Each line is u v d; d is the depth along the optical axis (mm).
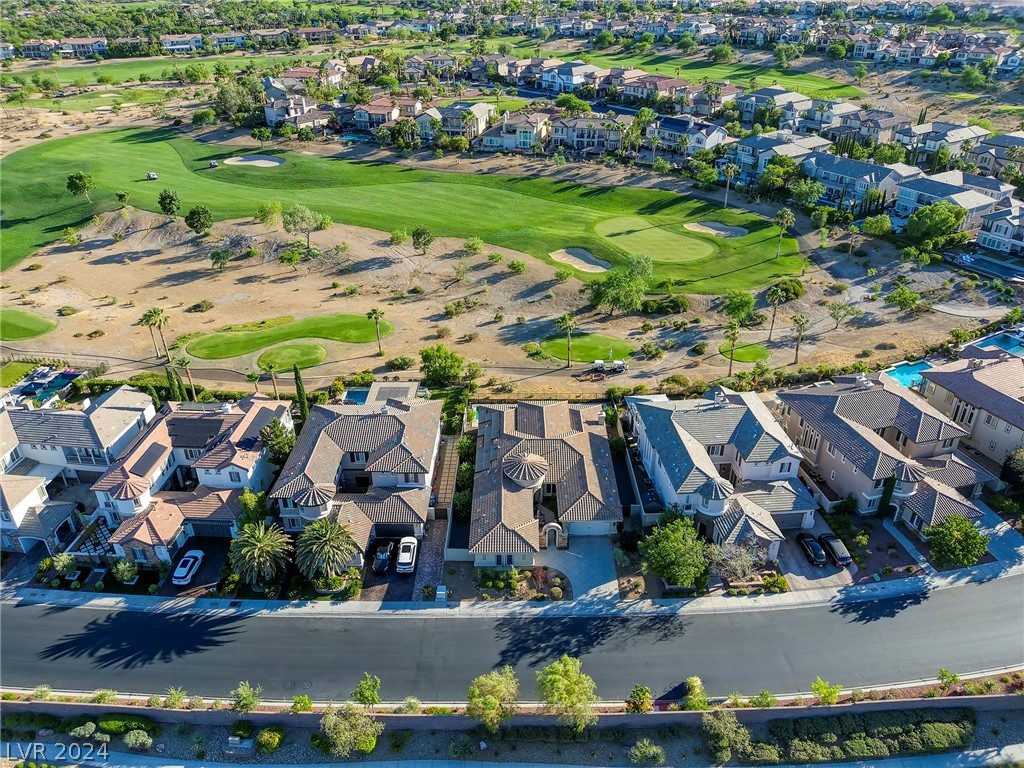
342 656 62625
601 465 80562
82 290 136125
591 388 101062
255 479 79688
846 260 139000
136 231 158375
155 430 83812
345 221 159750
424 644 63625
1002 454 83875
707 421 81500
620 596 68062
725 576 67750
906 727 55312
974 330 111500
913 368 103812
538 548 70625
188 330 120500
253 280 138625
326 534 68000
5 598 68875
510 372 105562
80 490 84125
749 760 53750
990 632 63344
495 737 55781
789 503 74000
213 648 63531
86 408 93625
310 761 54625
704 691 58656
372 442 81250
